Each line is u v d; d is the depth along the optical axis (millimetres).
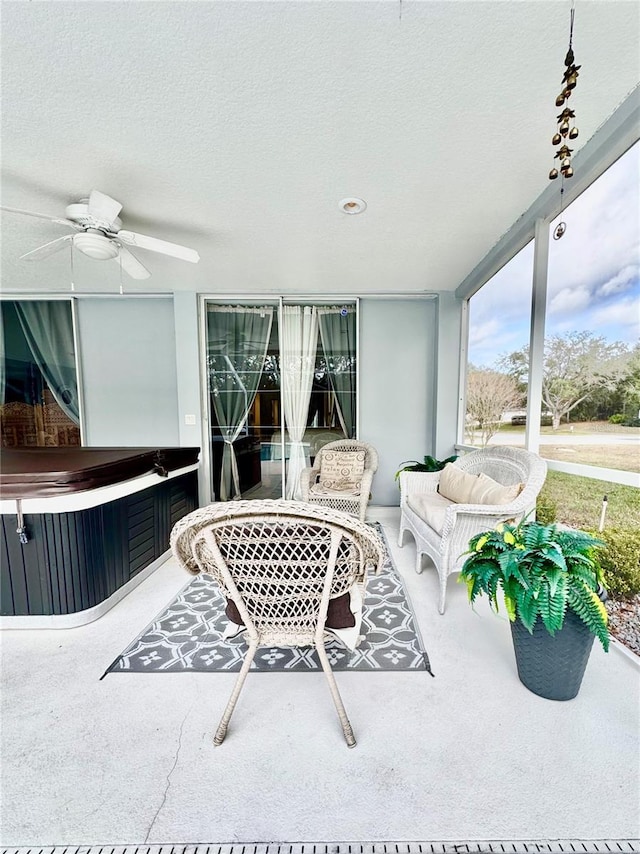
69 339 3859
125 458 2193
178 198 2020
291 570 1125
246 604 1189
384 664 1571
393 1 1032
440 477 2766
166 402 3875
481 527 1985
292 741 1207
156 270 3078
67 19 1074
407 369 3826
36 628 1862
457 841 930
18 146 1599
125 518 2203
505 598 1308
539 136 1570
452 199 2051
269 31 1113
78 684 1476
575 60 1204
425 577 2418
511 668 1543
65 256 2758
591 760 1126
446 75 1256
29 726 1278
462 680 1474
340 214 2201
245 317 3826
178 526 1091
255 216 2215
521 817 976
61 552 1837
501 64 1219
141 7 1044
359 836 943
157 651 1678
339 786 1061
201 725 1277
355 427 3885
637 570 1550
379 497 3906
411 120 1464
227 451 3924
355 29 1107
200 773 1106
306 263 2949
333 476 3383
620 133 1445
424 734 1226
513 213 2209
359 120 1462
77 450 2662
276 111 1412
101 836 953
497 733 1226
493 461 2443
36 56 1185
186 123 1475
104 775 1104
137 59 1198
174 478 2844
